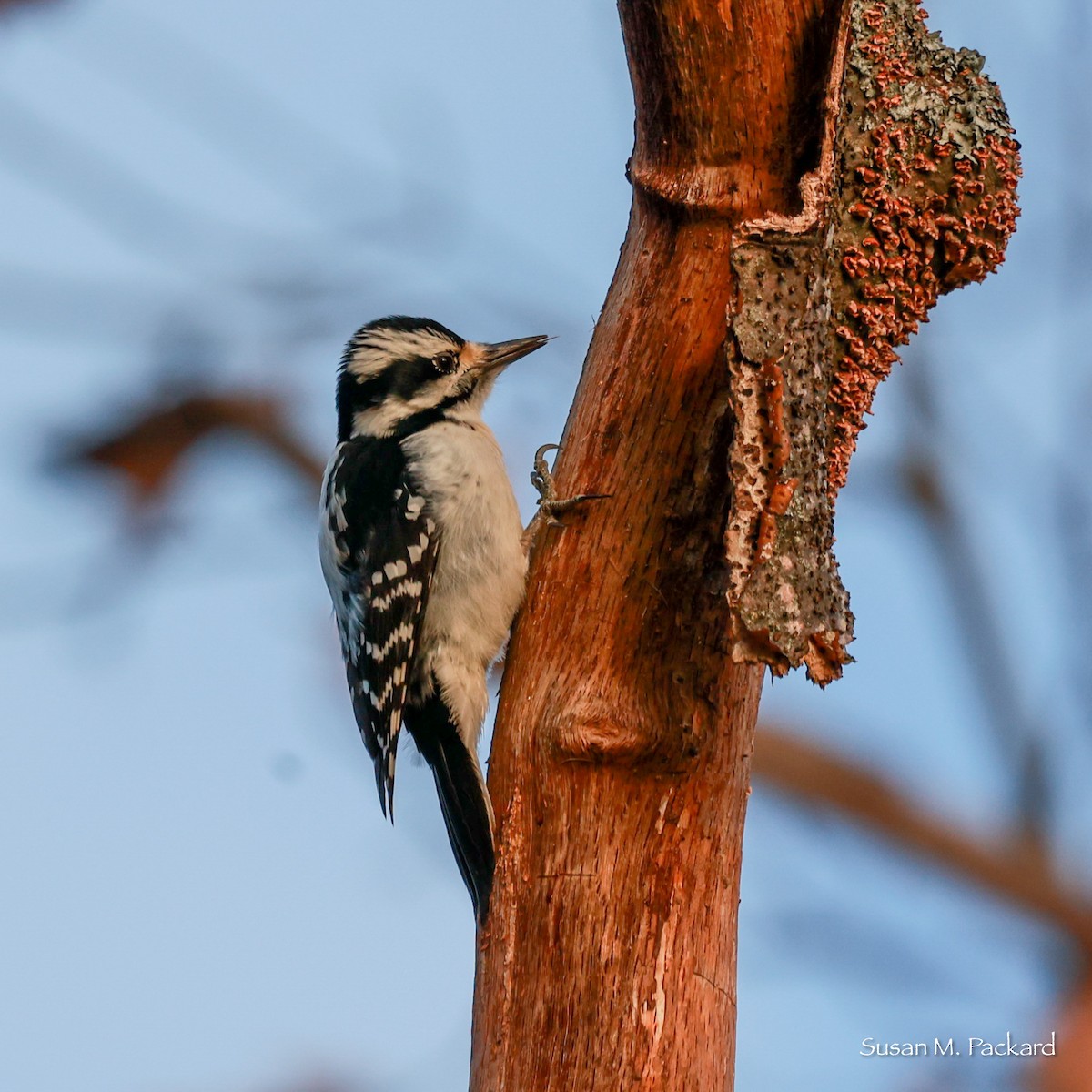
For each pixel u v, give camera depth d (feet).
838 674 22.89
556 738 24.47
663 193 25.58
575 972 23.79
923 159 26.37
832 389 25.81
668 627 24.71
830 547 23.45
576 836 24.16
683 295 25.49
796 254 22.99
